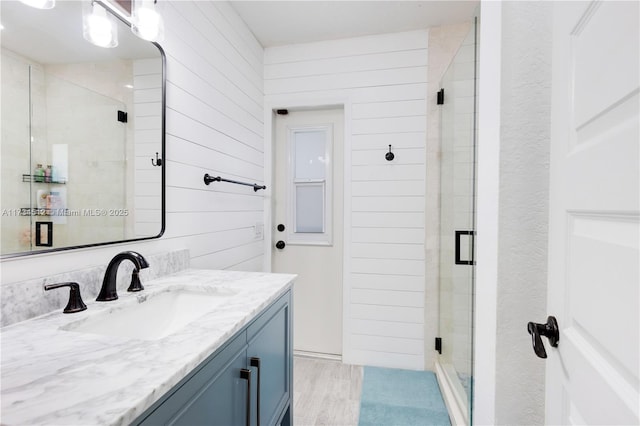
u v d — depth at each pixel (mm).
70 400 476
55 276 895
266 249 2479
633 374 403
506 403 758
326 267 2553
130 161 1173
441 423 1683
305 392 1979
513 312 750
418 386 2039
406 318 2277
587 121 542
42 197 870
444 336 2082
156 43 1297
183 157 1486
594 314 507
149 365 588
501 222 751
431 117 2230
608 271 468
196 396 668
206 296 1187
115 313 949
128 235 1166
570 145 614
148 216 1262
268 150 2484
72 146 956
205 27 1674
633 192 407
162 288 1145
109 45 1052
